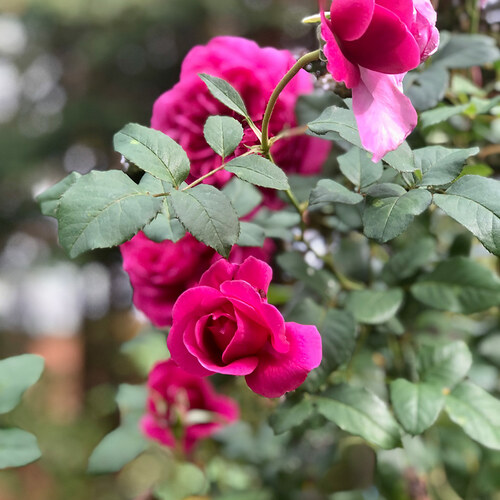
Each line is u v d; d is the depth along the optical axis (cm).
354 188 49
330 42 35
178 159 40
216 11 370
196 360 39
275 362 38
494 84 65
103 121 396
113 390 97
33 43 441
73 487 195
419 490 59
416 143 55
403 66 36
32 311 473
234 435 79
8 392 45
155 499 67
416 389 52
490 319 69
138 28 401
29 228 418
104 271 342
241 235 49
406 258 58
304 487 73
